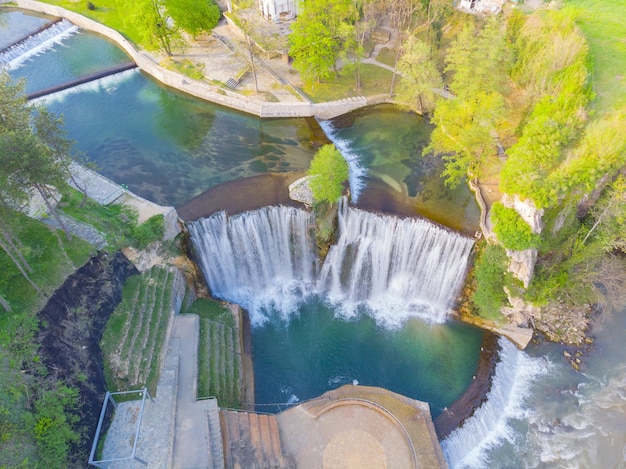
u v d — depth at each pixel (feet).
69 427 108.06
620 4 230.68
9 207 111.55
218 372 136.15
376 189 175.73
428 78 195.72
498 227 147.54
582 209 161.17
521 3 227.61
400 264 168.35
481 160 166.09
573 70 170.40
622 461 131.54
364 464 118.21
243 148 198.49
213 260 168.25
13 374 107.34
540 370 151.23
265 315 168.66
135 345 130.00
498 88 178.81
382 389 138.72
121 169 187.73
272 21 261.44
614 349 155.33
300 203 167.22
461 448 134.62
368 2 220.84
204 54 246.06
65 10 293.23
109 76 247.09
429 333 162.30
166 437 115.34
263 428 124.67
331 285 175.94
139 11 220.84
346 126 209.36
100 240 142.00
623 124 148.97
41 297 123.24
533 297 153.17
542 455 133.90
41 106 132.57
